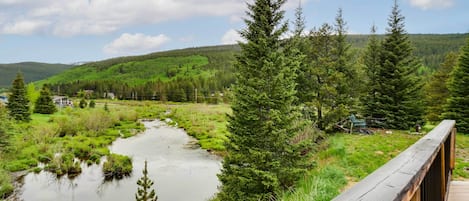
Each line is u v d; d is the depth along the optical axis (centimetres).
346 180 743
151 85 7894
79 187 1599
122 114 4016
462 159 902
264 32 1010
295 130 980
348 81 1590
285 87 991
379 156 1013
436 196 272
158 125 3794
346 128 1638
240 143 975
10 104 2919
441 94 2266
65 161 1894
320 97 1577
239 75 1020
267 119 949
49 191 1539
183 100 6894
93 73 12562
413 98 1766
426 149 215
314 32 1617
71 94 8312
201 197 1437
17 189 1559
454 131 488
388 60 1759
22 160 1945
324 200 490
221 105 5697
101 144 2480
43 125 2778
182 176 1753
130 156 2161
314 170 910
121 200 1444
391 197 104
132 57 14938
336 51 1579
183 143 2653
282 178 893
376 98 1823
